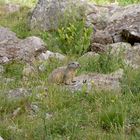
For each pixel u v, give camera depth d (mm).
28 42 15656
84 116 9375
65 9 18703
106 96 10352
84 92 10766
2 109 10258
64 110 9773
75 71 12344
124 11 17484
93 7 18906
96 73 12648
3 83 12203
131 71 12125
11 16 22203
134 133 8523
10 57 14836
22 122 9352
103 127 9016
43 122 9078
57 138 8383
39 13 19406
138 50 14422
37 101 10633
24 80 12695
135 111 9469
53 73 12133
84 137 8445
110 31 16719
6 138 8625
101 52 14805
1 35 16547
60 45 16453
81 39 15906
